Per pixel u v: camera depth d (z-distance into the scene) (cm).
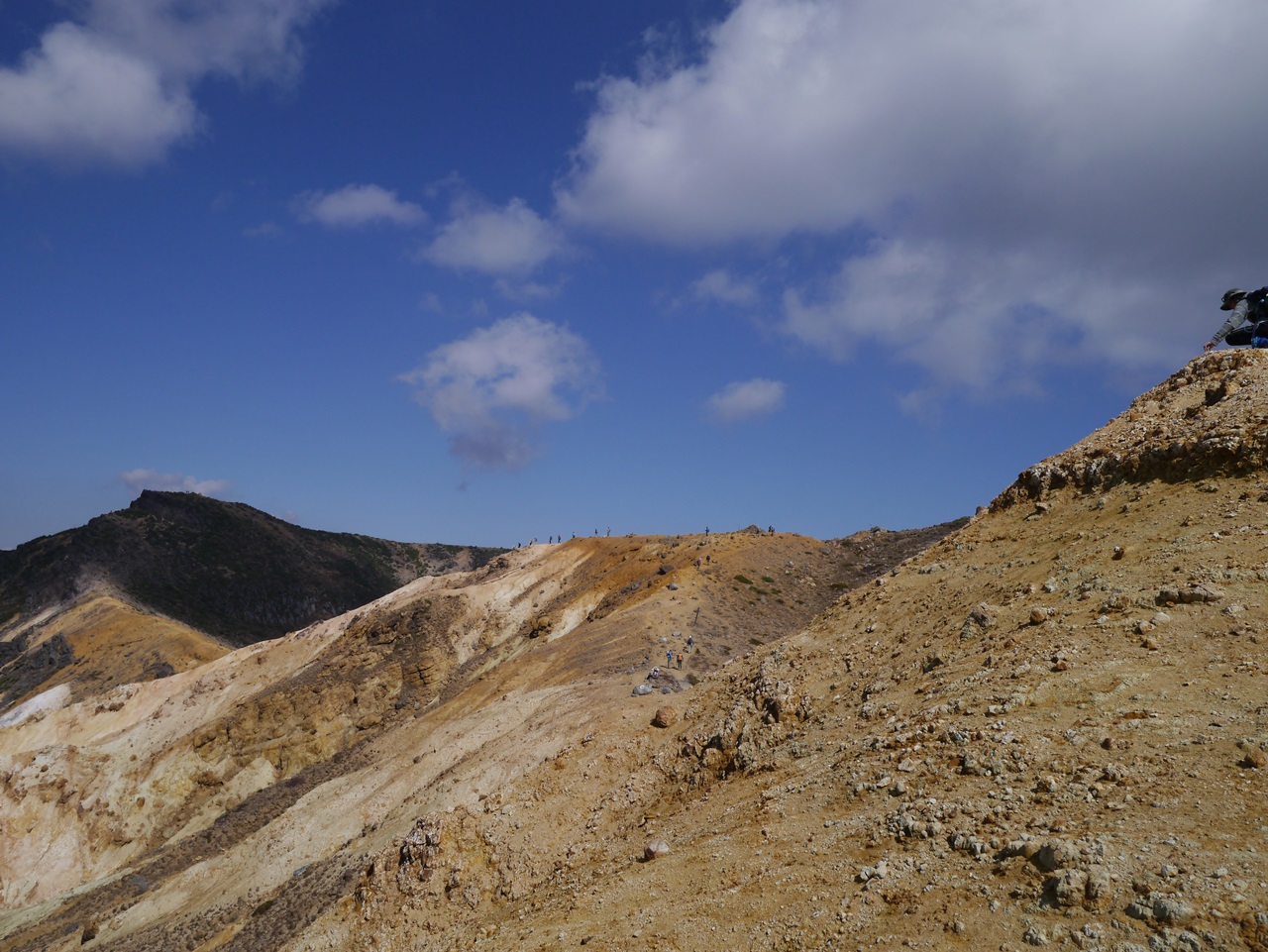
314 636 11912
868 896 1181
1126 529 1914
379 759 6456
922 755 1497
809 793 1642
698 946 1259
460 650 10669
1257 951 794
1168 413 2214
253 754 9388
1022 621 1798
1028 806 1198
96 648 16038
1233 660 1318
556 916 1675
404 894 2386
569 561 12225
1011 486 2555
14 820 8719
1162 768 1141
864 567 10088
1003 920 1001
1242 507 1708
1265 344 2178
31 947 5872
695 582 8150
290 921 4122
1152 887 928
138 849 8650
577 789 2511
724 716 2391
